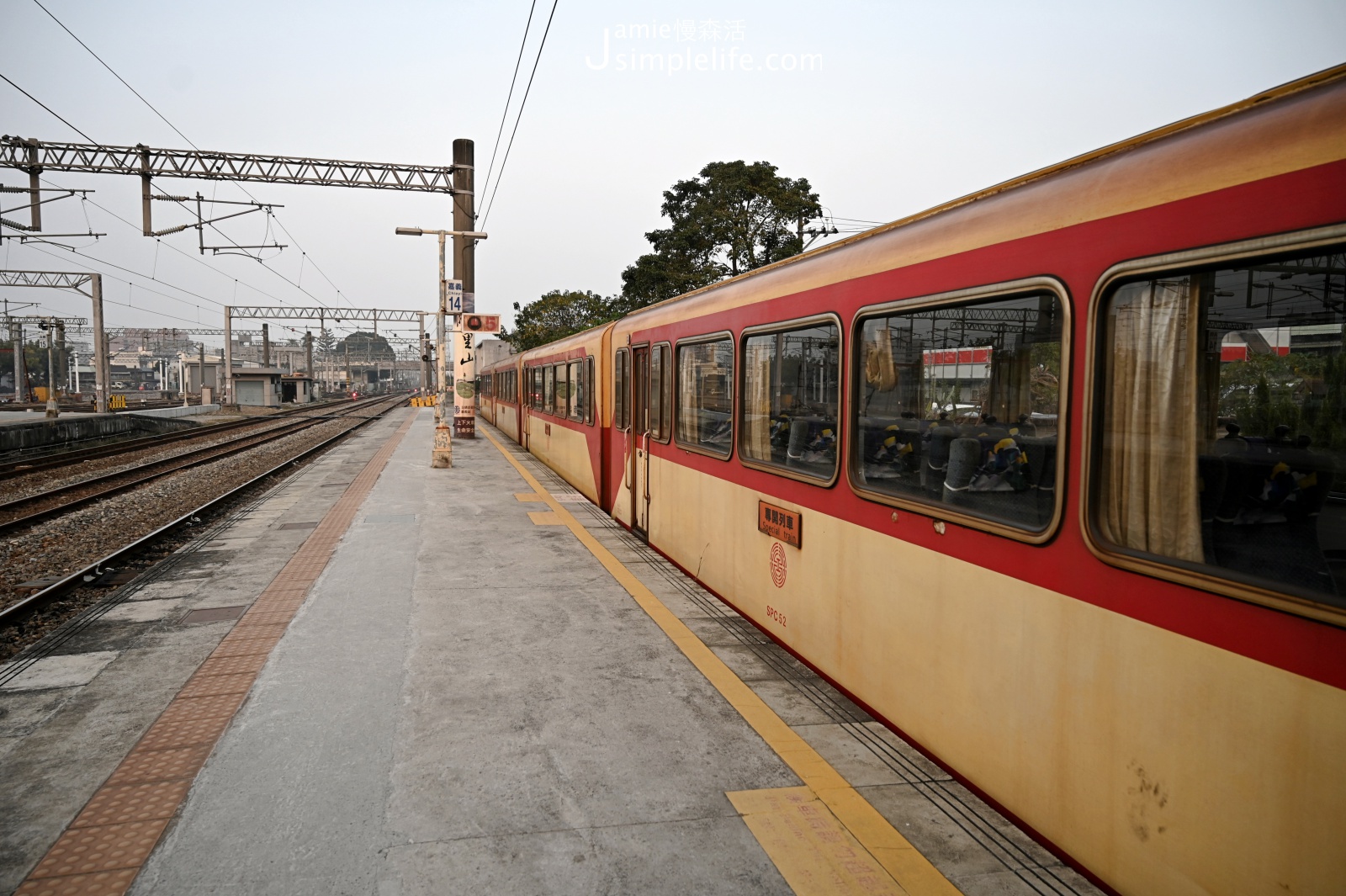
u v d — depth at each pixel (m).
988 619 3.21
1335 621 1.96
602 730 3.94
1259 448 2.23
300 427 32.16
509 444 21.97
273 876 2.77
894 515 3.85
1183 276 2.45
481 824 3.10
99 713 4.10
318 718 4.04
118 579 7.34
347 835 3.02
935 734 3.56
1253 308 2.25
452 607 6.02
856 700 4.25
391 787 3.38
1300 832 2.05
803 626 4.85
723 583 6.25
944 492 3.51
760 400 5.55
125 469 16.53
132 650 5.04
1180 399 2.45
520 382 21.34
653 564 7.57
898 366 3.87
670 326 7.69
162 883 2.72
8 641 5.69
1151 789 2.47
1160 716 2.45
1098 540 2.70
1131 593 2.55
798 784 3.42
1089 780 2.71
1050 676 2.88
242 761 3.60
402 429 30.17
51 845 2.94
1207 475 2.37
